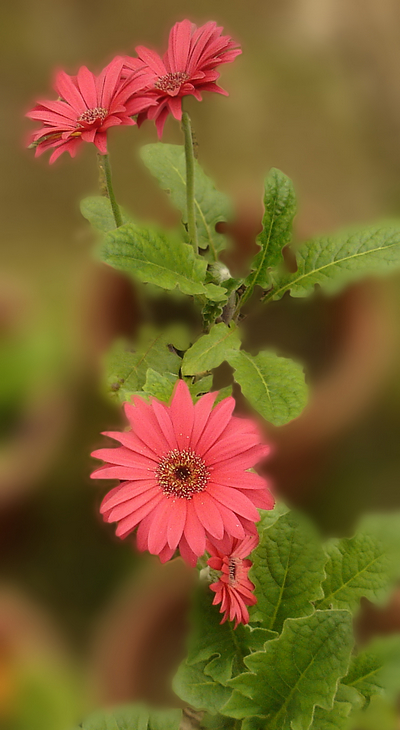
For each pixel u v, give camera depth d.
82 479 1.40
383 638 1.15
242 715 1.11
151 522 1.12
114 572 1.40
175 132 1.77
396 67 1.95
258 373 1.25
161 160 1.37
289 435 1.33
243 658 1.13
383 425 1.49
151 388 1.19
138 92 1.20
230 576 1.13
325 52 1.98
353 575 1.18
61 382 1.36
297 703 1.10
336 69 1.95
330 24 2.04
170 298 1.36
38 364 1.34
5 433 1.35
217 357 1.26
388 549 1.17
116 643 1.23
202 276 1.25
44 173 1.72
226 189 1.67
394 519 1.18
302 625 1.10
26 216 1.66
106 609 1.38
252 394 1.23
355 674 1.15
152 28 2.05
